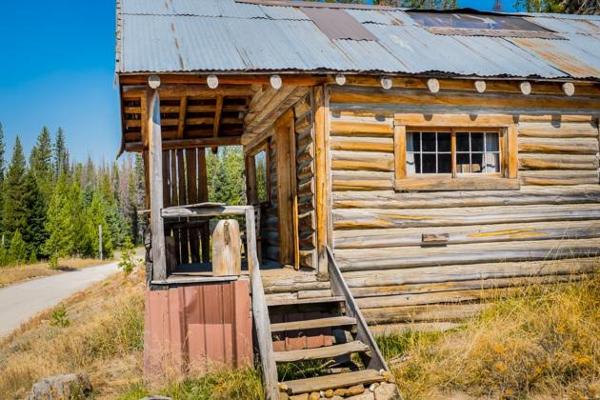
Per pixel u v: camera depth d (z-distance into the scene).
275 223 10.10
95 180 111.31
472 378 5.49
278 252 9.75
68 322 11.34
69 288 22.95
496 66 7.60
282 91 7.89
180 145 10.88
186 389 5.66
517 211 7.77
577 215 8.00
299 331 6.76
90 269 34.44
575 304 6.71
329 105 7.05
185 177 10.91
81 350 8.09
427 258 7.36
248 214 6.29
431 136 7.69
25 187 44.69
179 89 7.76
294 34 8.07
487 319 6.83
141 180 67.31
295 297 6.72
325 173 6.98
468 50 8.30
